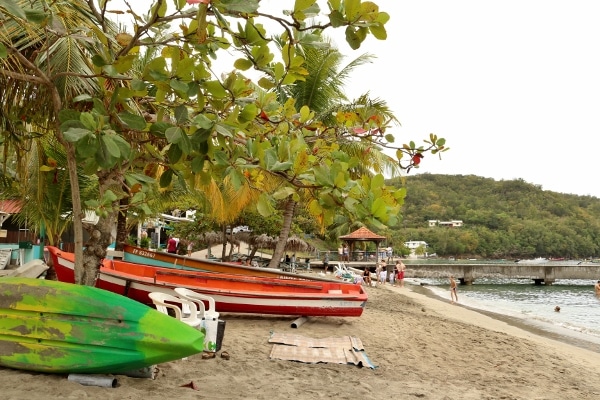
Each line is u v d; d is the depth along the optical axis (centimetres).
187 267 1119
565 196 17262
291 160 347
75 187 451
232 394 482
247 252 3978
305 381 572
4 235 1878
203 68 317
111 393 415
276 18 296
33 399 375
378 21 267
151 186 480
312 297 973
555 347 1202
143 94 347
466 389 625
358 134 441
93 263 526
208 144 343
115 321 433
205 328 630
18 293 434
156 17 317
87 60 527
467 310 2142
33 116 581
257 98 449
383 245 7688
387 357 767
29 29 420
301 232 3186
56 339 432
